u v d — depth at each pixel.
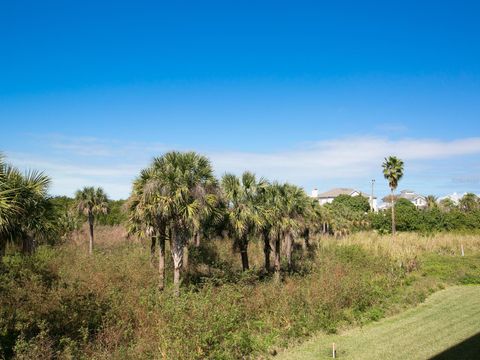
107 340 11.15
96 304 12.93
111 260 22.58
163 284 17.73
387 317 16.42
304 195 21.94
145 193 16.83
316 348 12.69
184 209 16.66
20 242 11.07
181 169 17.23
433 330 14.51
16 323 10.86
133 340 11.72
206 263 23.39
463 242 37.84
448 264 29.23
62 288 13.75
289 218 20.98
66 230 34.22
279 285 17.81
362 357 11.91
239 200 20.11
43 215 11.47
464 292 21.44
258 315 14.62
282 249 26.06
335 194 101.56
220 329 12.28
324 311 15.36
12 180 10.27
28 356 9.47
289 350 12.50
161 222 17.61
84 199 32.66
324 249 31.39
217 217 19.03
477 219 49.62
